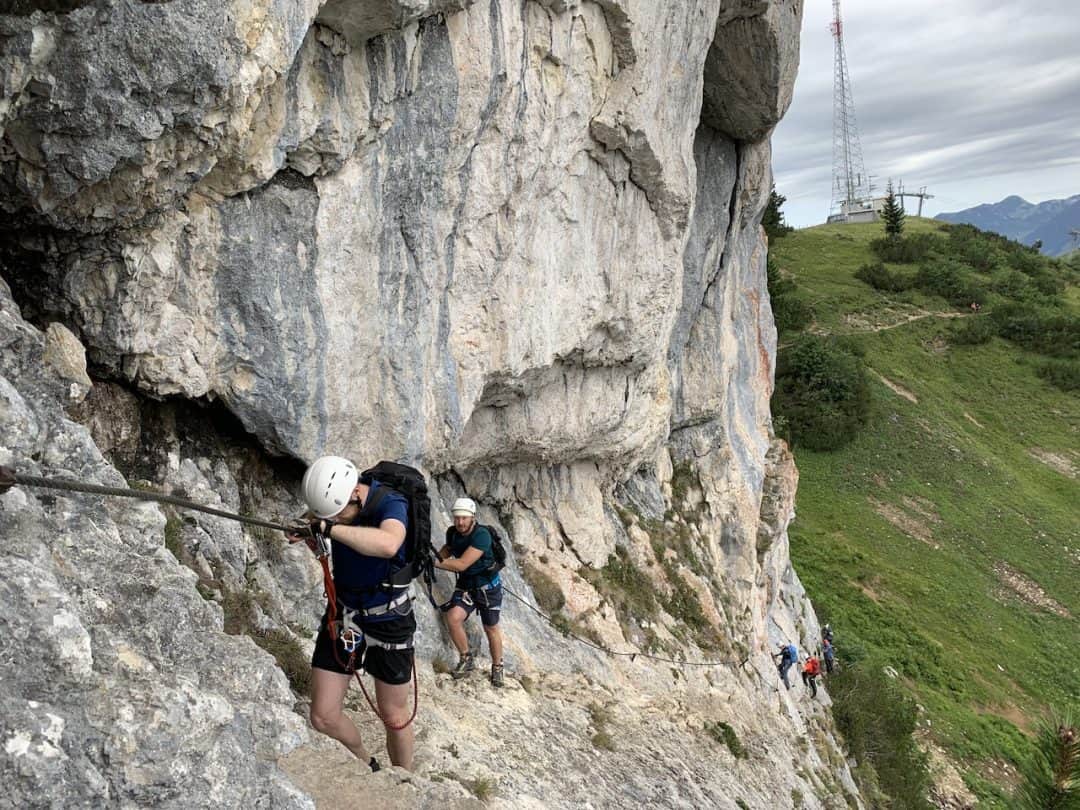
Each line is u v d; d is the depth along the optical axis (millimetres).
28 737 3027
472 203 8406
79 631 3441
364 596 4801
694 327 18578
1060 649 35531
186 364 6320
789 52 15281
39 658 3314
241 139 5812
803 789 13703
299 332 6887
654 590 14773
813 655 25953
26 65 4547
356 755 5062
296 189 6699
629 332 12219
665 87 11117
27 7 4426
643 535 15484
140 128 5012
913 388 52406
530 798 6711
